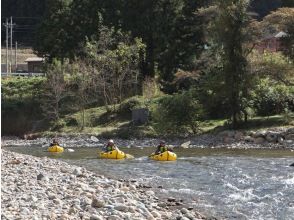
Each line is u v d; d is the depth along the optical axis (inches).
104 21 2310.5
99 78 2032.5
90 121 1953.7
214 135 1556.3
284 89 1659.7
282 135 1423.5
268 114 1652.3
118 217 457.4
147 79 2121.1
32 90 2309.3
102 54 2105.1
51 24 2426.2
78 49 2292.1
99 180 739.4
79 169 868.6
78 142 1691.7
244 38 1555.1
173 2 2178.9
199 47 2110.0
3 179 643.5
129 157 1171.9
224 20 1568.7
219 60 1672.0
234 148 1373.0
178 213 526.3
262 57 1555.1
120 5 2309.3
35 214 428.8
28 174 731.4
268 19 1546.5
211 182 762.2
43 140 1827.0
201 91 1690.5
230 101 1595.7
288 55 1540.4
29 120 2129.7
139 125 1791.3
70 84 2096.5
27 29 4448.8
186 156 1187.3
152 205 561.9
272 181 755.4
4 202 475.2
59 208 479.8
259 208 568.4
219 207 575.2
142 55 2191.2
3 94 2276.1
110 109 1991.9
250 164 987.9
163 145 1133.1
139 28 2257.6
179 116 1632.6
